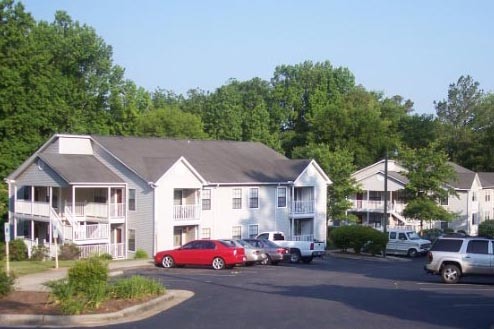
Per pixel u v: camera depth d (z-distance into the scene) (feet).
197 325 52.85
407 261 165.99
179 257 122.42
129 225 155.74
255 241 136.56
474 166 328.29
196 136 261.65
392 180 239.30
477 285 92.12
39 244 150.10
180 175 156.35
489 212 272.72
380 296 75.05
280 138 315.58
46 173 155.74
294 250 143.33
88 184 149.69
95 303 58.54
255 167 181.68
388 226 230.27
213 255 119.44
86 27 228.43
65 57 219.61
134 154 162.20
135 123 238.48
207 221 163.84
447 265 95.71
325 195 191.72
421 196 211.41
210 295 74.38
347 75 347.77
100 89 228.63
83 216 156.56
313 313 59.82
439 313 60.90
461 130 350.02
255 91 343.05
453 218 217.15
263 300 69.77
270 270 118.32
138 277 69.67
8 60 174.60
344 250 182.29
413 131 310.86
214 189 165.48
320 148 226.58
